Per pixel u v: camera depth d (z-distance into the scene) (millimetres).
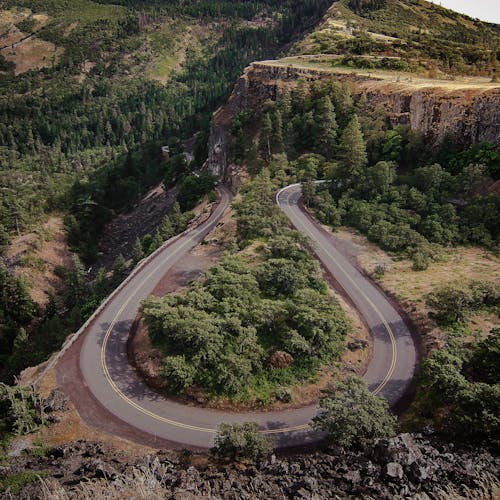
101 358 47875
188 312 45562
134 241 116250
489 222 65250
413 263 60938
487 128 74812
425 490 26594
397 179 78438
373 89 96500
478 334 45719
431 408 37750
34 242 107938
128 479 27188
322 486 27891
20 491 29016
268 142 97625
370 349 46500
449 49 127125
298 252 59594
